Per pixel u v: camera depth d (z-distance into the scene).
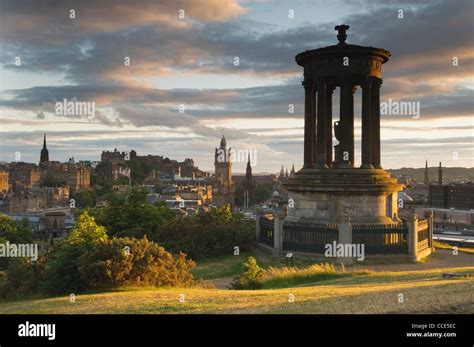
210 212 52.06
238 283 29.83
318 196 40.81
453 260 38.94
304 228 38.97
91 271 26.00
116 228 55.97
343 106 41.56
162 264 28.00
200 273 36.59
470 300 16.09
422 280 25.41
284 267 34.25
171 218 61.41
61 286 26.84
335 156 43.12
